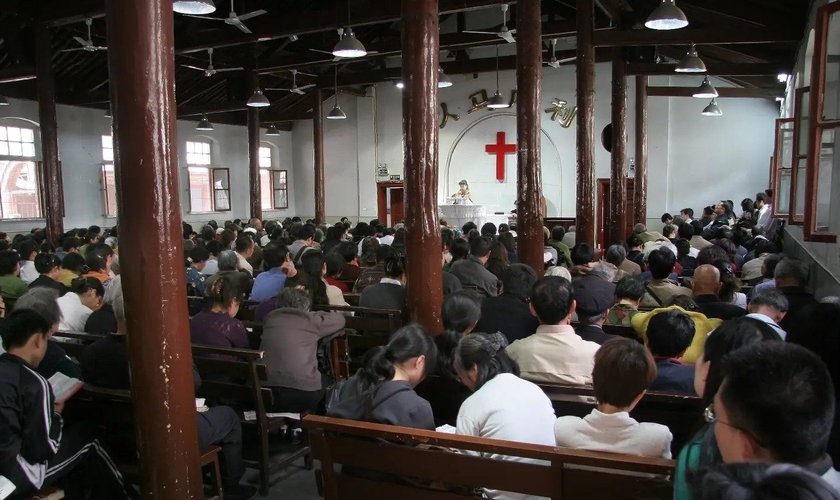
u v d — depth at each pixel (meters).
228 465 3.14
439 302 4.35
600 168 15.59
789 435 0.98
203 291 5.63
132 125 2.37
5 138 12.81
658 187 15.22
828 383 1.03
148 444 2.45
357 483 2.13
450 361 2.88
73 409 3.05
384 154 18.16
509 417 2.13
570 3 13.63
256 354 3.17
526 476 1.84
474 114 16.95
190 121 16.66
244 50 12.69
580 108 7.83
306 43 13.51
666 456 1.88
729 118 14.79
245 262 6.49
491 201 16.97
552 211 16.19
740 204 14.81
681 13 6.19
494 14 15.62
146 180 2.38
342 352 4.40
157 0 2.38
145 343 2.41
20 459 2.39
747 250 7.95
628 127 15.11
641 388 1.91
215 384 3.41
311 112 17.23
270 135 19.00
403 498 2.06
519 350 2.85
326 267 5.45
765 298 3.15
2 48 10.98
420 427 2.25
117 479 2.88
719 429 1.09
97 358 3.02
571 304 2.84
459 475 1.94
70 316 4.17
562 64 15.72
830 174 5.59
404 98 4.31
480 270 5.15
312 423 2.12
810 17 7.30
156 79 2.39
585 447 1.92
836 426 1.87
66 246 7.48
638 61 10.92
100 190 14.69
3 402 2.36
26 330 2.51
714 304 3.72
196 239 8.62
